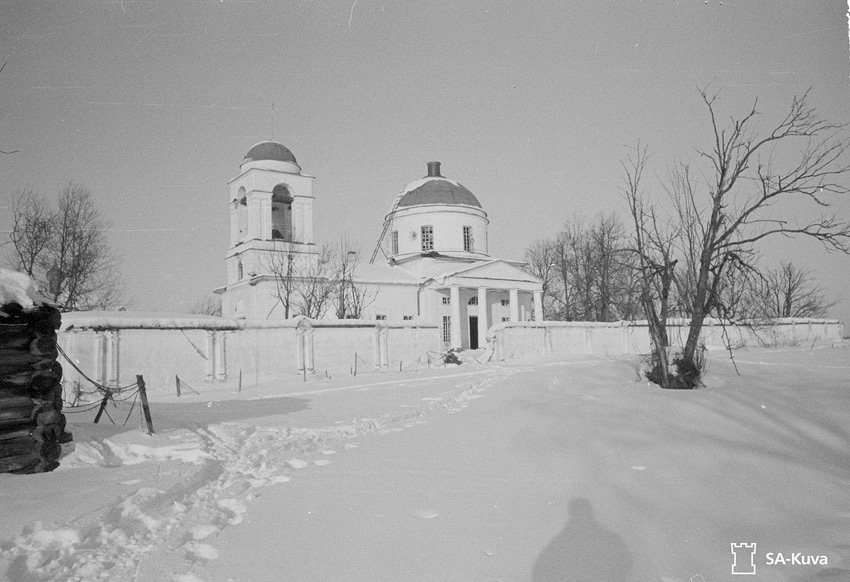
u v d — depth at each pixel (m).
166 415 16.16
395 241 58.91
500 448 10.68
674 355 19.88
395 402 18.50
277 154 45.94
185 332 27.80
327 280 44.53
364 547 5.92
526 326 41.31
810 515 6.79
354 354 33.91
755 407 13.62
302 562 5.55
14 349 9.08
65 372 24.03
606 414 13.57
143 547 5.93
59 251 39.31
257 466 9.71
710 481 8.15
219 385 27.77
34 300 9.22
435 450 10.71
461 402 18.08
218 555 5.74
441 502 7.40
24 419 9.00
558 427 12.26
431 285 50.28
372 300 48.56
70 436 10.14
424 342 37.47
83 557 5.57
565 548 5.83
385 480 8.57
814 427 11.52
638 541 6.00
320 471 9.23
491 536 6.18
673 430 11.69
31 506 6.83
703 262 19.05
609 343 44.28
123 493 7.43
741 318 33.50
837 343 41.34
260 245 44.09
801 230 17.61
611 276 56.41
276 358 30.94
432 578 5.19
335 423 14.03
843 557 5.60
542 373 25.97
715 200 18.80
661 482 8.12
